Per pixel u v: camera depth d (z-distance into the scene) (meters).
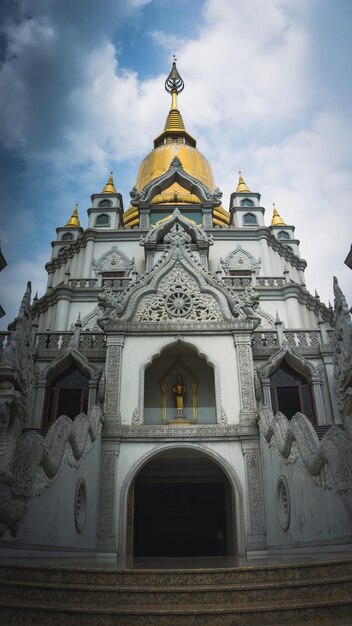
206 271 18.03
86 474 12.88
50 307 26.62
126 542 13.88
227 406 15.62
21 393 10.69
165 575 6.55
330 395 17.00
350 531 7.97
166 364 18.23
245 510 14.10
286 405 17.20
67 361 17.45
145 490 21.27
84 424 12.82
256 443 14.93
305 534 10.16
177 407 17.17
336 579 6.17
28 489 8.66
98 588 6.02
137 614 5.45
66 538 10.88
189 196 32.53
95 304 26.20
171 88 48.41
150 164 38.78
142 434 15.05
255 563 8.88
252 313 16.94
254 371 16.08
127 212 35.28
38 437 9.55
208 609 5.54
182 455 17.91
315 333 18.34
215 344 16.62
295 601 5.84
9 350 10.51
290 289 26.58
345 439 9.03
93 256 29.44
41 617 5.47
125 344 16.55
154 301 17.56
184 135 42.44
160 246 25.92
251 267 29.03
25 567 6.66
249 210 32.66
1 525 7.90
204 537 20.55
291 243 34.06
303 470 10.28
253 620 5.44
